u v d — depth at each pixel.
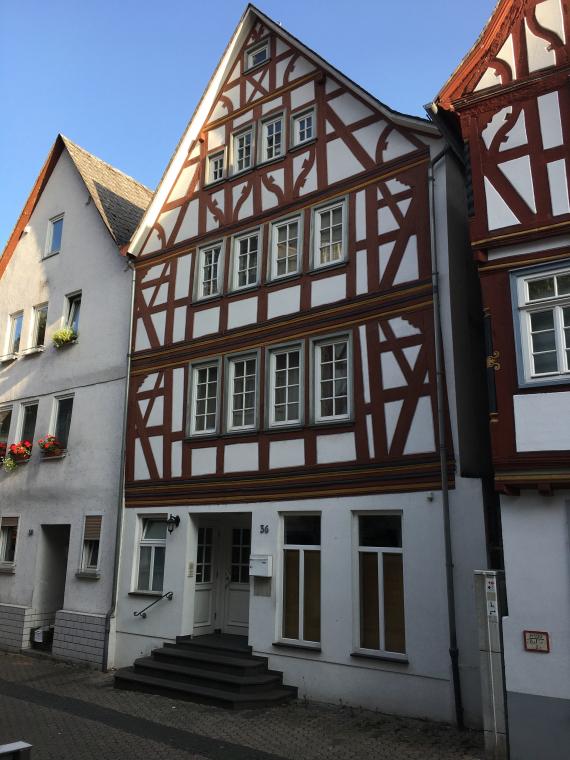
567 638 7.14
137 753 7.84
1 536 16.64
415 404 10.02
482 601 7.75
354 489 10.41
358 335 10.93
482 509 9.10
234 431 12.27
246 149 13.97
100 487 14.40
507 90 8.68
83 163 18.09
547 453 7.47
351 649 9.91
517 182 8.35
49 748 8.02
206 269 13.88
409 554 9.62
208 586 12.92
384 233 11.02
